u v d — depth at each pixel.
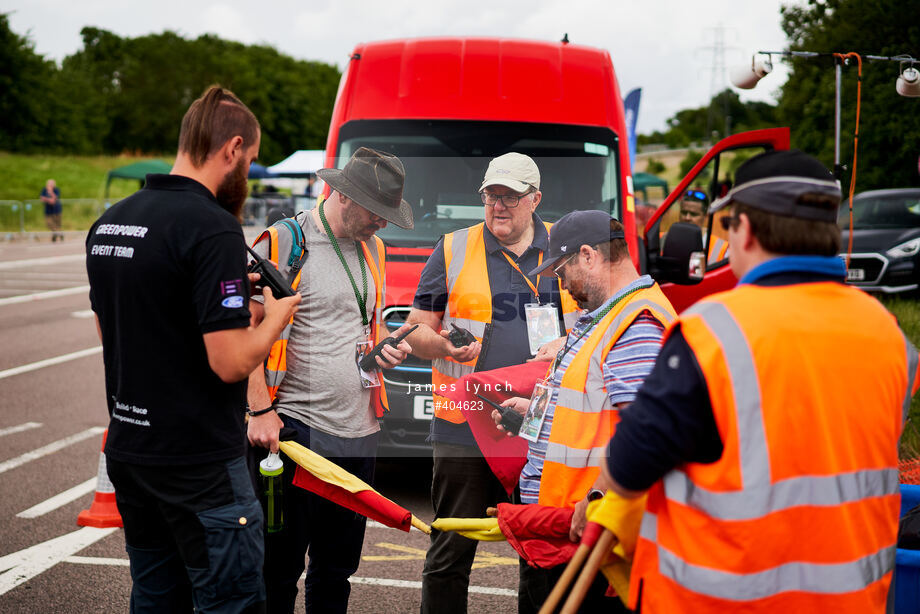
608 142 5.16
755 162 1.90
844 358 1.77
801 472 1.73
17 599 3.79
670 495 1.84
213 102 2.46
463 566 3.02
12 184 38.91
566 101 5.23
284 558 2.98
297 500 2.94
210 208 2.39
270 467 2.79
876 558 1.84
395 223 2.79
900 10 15.55
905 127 14.92
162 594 2.60
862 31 15.94
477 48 5.32
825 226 1.83
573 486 2.41
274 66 92.25
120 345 2.40
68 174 43.88
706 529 1.78
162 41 76.69
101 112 66.06
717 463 1.75
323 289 2.83
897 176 15.56
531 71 5.26
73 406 7.35
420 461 3.56
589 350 2.39
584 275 2.45
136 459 2.41
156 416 2.38
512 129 5.10
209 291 2.32
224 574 2.41
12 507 4.97
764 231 1.85
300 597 3.94
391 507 2.74
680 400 1.75
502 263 2.75
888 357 1.83
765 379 1.73
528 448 2.70
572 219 2.45
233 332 2.33
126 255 2.36
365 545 4.57
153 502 2.47
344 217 2.81
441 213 3.69
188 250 2.33
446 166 3.62
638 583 1.95
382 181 2.74
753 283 1.87
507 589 4.04
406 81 5.28
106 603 3.77
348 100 5.30
